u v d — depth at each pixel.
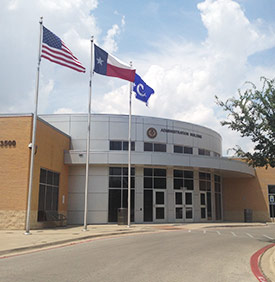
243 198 37.62
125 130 28.31
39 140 21.88
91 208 26.84
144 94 24.48
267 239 18.31
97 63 21.45
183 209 29.52
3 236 16.42
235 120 17.39
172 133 29.86
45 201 22.86
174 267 9.91
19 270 8.96
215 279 8.55
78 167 27.33
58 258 10.97
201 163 28.56
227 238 18.28
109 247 13.82
